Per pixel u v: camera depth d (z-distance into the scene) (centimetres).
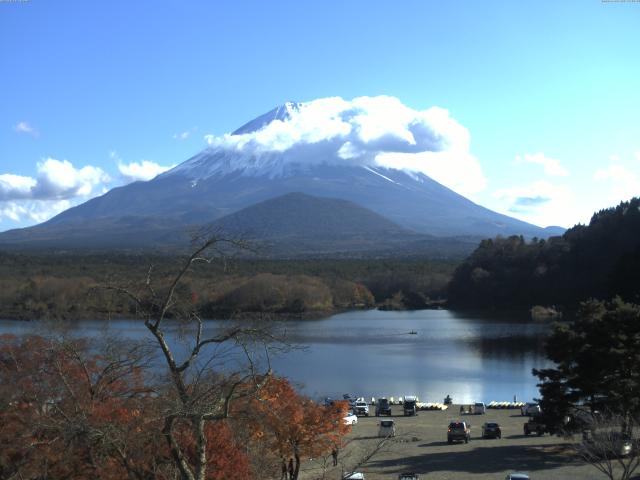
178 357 2561
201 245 1733
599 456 3609
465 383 8412
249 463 2191
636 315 4206
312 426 2708
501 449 4403
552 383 4325
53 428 1892
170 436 1645
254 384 1706
